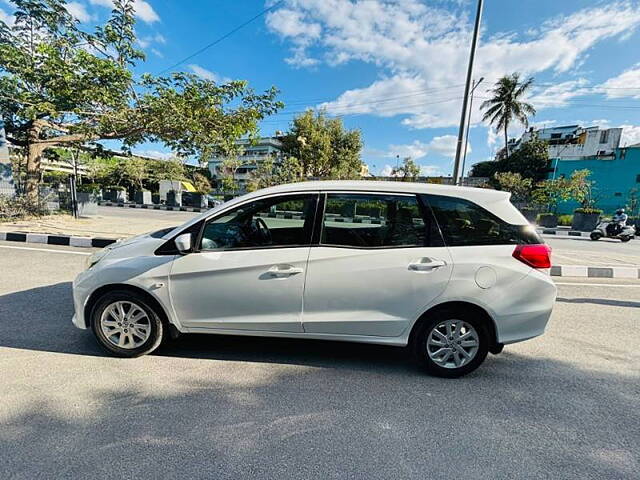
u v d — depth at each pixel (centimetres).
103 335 295
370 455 195
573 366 312
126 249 299
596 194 3269
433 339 282
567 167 3425
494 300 271
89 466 180
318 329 283
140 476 175
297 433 212
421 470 186
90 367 280
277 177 2677
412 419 229
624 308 491
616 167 3219
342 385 269
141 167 3534
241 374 279
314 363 303
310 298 279
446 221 280
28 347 308
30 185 1191
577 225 1861
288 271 276
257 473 180
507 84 3509
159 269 284
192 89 1081
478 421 229
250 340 344
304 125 3167
